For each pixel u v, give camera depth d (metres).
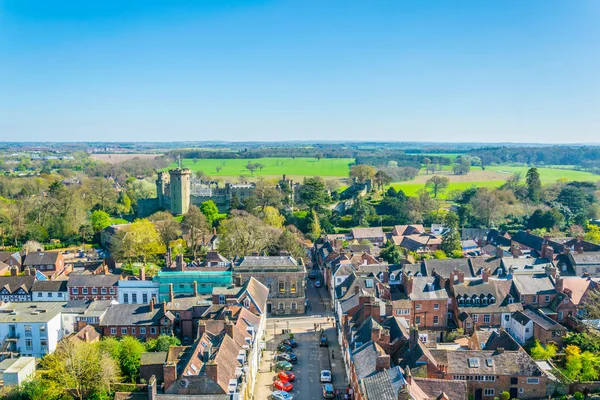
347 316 107.81
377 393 69.19
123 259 187.62
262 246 181.88
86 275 147.25
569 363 94.50
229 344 86.25
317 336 120.69
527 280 126.25
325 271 163.38
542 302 123.06
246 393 82.12
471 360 87.19
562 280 123.62
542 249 156.00
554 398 86.06
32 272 165.75
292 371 100.94
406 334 90.62
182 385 74.44
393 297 122.50
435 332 117.75
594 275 148.12
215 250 192.25
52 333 113.25
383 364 76.06
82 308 121.69
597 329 107.81
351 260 151.12
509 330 118.38
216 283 136.38
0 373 93.06
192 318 115.94
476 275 141.00
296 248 182.75
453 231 195.00
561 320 119.12
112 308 116.88
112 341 97.12
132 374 93.00
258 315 112.31
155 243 185.75
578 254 150.75
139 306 117.31
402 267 141.25
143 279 141.88
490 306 119.19
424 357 81.38
